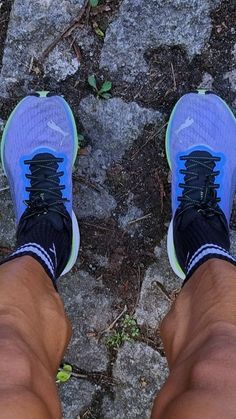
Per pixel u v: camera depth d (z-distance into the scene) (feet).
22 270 2.05
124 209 2.58
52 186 2.52
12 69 2.59
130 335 2.57
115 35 2.56
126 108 2.57
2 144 2.59
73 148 2.56
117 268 2.58
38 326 1.96
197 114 2.55
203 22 2.54
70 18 2.56
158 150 2.58
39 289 2.06
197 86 2.58
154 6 2.55
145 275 2.58
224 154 2.59
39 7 2.56
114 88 2.57
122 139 2.57
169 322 2.14
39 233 2.35
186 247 2.35
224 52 2.55
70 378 2.59
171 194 2.56
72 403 2.58
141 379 2.56
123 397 2.56
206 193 2.50
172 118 2.54
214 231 2.35
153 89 2.57
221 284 1.96
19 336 1.80
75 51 2.57
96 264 2.59
